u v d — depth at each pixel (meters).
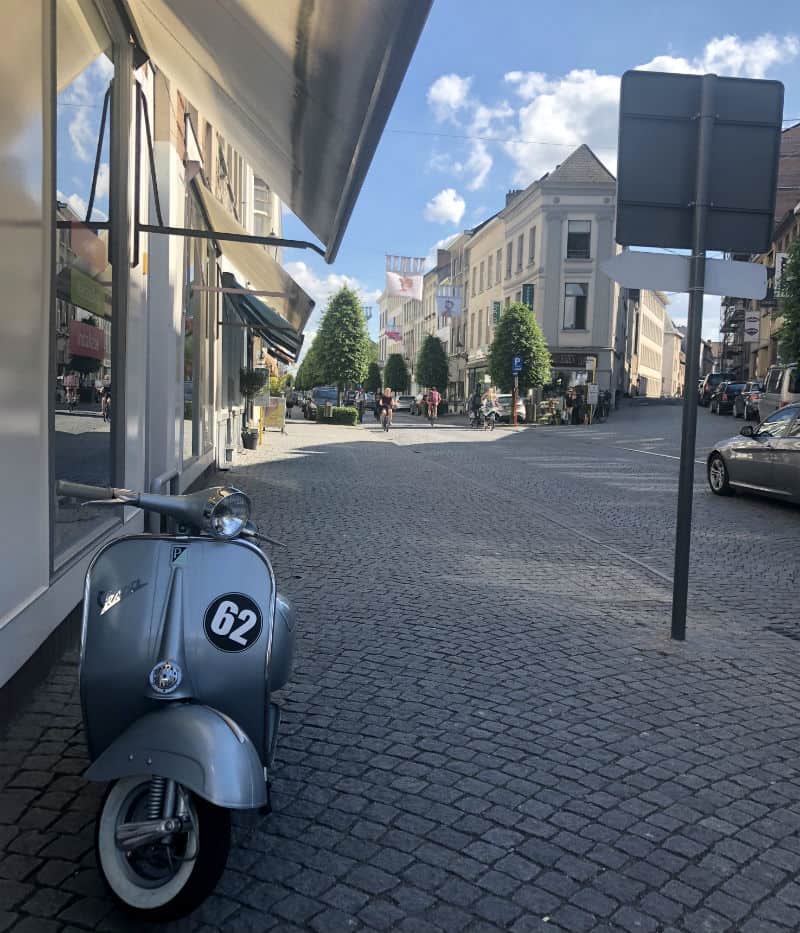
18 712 3.84
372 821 3.12
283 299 10.91
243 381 19.61
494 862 2.89
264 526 8.95
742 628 5.76
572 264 44.78
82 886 2.66
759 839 3.09
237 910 2.59
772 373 24.44
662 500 11.88
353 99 3.81
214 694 2.74
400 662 4.80
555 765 3.61
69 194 5.02
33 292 4.05
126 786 2.48
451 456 18.66
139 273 6.59
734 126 5.21
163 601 2.76
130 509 6.40
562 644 5.25
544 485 13.30
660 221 5.28
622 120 5.22
